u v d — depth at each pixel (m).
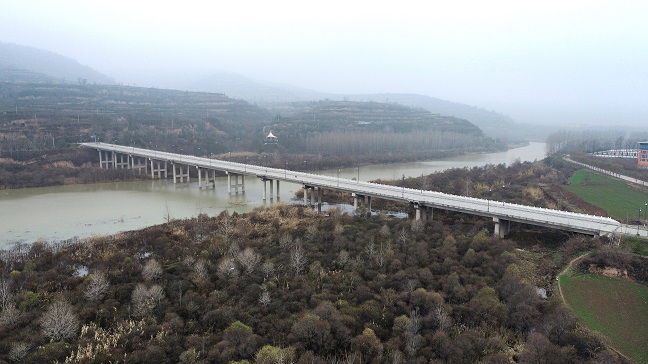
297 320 70.31
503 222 121.19
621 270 88.38
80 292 82.31
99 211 160.38
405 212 154.38
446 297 81.00
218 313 74.50
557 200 156.62
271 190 184.12
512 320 72.88
